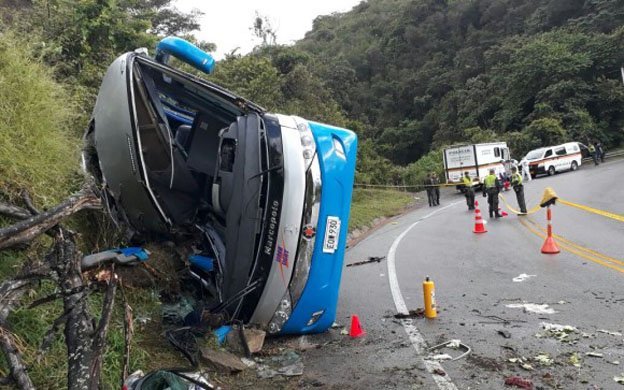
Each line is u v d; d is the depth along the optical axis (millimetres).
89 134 5945
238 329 4898
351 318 5914
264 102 25953
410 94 73625
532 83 48500
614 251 9227
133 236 5633
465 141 53875
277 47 41000
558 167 32938
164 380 3205
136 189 5367
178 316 4992
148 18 13680
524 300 6500
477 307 6309
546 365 4344
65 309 2955
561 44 49094
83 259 3240
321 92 33594
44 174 5086
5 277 3627
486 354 4676
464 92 61812
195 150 6055
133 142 5266
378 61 83188
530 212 16609
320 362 4645
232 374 4277
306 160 5184
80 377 2680
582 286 6977
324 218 5184
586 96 44500
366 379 4227
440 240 12367
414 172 37750
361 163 35375
